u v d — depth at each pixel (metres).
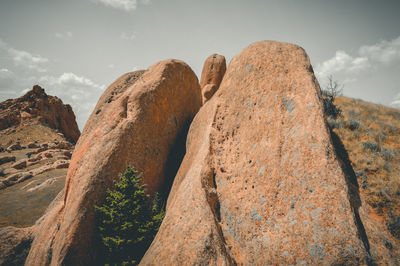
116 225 11.71
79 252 11.34
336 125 12.41
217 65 42.78
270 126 10.27
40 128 58.28
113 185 13.28
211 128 12.49
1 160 39.94
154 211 12.74
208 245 7.58
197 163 11.05
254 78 12.34
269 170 9.22
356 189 8.88
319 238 6.87
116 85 18.88
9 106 64.75
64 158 41.72
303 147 8.64
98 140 14.48
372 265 6.36
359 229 7.02
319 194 7.52
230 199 9.65
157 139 16.41
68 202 13.20
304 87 10.27
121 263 10.88
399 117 13.84
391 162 9.88
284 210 8.06
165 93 17.66
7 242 15.24
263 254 7.64
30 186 29.38
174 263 7.60
